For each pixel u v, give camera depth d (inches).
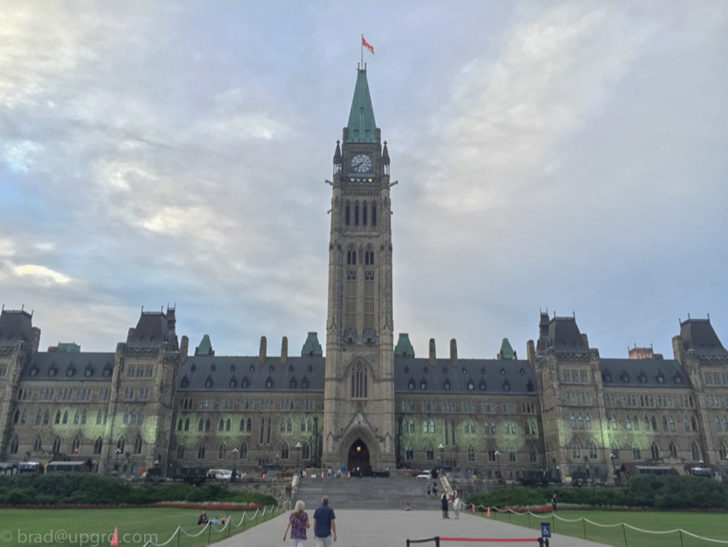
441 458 5777.6
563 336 5738.2
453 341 6471.5
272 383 6018.7
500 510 2719.0
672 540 1672.0
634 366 5954.7
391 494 3479.3
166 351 5418.3
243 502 2773.1
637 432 5590.6
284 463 5703.7
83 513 2300.7
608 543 1561.3
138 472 5019.7
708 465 5359.3
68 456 5260.8
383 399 5226.4
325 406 5226.4
